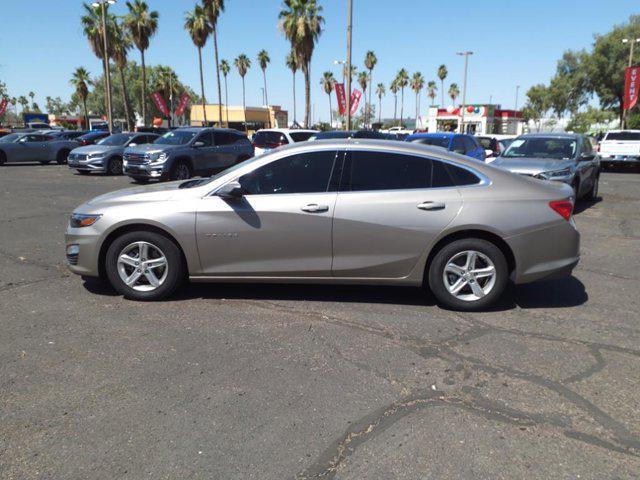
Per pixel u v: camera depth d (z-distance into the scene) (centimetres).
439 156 494
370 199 482
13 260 672
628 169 2308
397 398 343
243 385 357
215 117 7012
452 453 286
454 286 491
